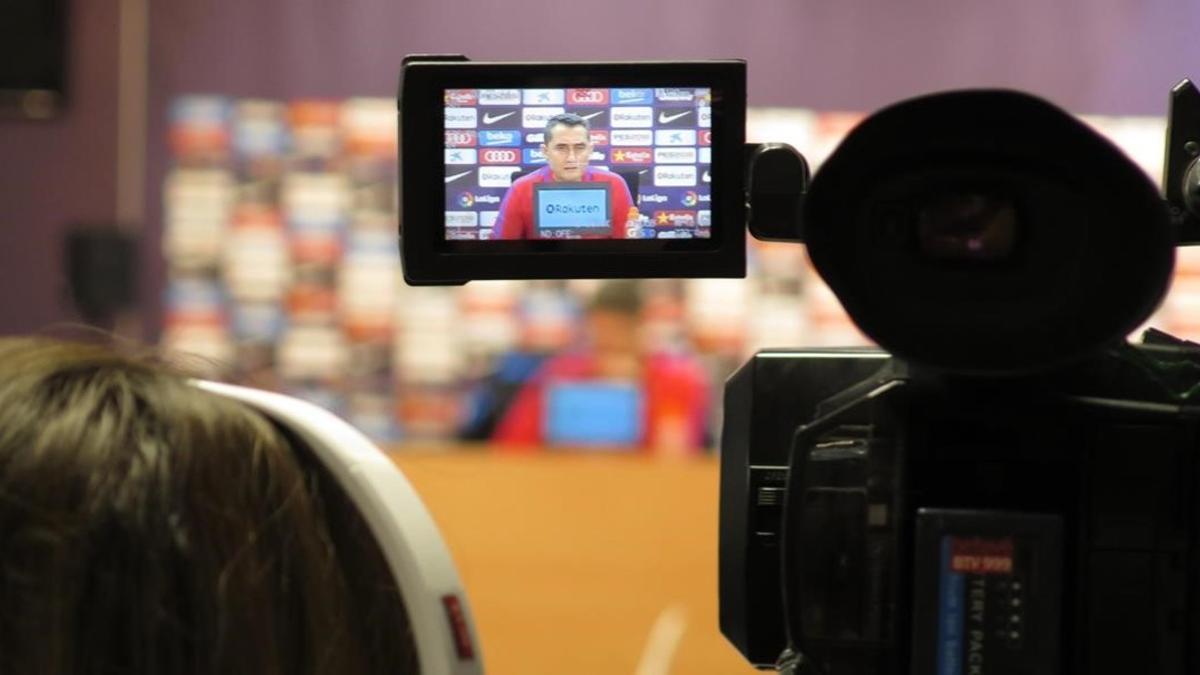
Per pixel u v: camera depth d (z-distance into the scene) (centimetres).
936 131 64
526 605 238
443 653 53
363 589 53
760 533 82
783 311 346
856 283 65
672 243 88
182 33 363
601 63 88
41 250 369
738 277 89
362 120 362
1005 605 65
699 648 229
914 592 66
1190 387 72
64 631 44
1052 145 63
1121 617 69
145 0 363
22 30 363
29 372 48
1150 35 354
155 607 45
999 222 64
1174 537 68
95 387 48
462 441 350
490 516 269
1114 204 63
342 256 359
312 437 53
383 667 53
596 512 273
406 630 54
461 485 281
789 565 70
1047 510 68
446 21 362
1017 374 64
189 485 47
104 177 367
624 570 251
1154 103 355
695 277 89
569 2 361
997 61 357
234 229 362
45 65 364
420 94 87
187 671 45
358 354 355
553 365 348
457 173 88
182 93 364
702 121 88
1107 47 355
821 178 63
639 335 346
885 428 69
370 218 361
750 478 82
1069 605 69
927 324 64
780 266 345
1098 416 68
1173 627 69
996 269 65
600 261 88
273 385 59
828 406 72
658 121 89
